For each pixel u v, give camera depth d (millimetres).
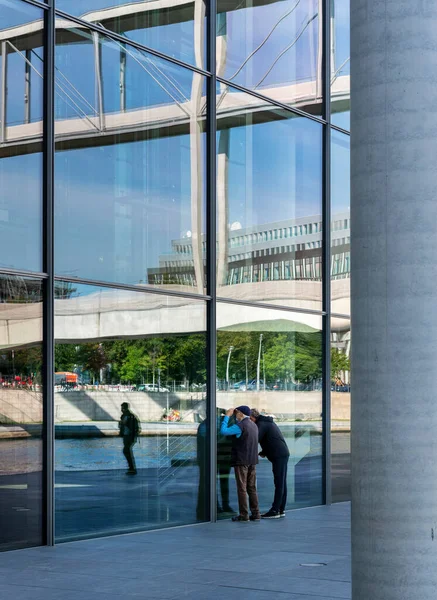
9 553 10227
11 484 10539
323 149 16531
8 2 10938
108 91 12195
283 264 15328
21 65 11055
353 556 4789
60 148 11453
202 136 13766
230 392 14008
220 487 13672
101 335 11844
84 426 11523
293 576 8688
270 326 14945
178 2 13414
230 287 14086
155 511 12523
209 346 13594
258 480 14555
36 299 11016
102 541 11203
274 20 15375
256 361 14578
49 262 11125
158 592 7930
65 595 7805
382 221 4668
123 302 12211
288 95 15680
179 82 13375
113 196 12164
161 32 13094
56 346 11188
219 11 14180
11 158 10844
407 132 4625
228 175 14195
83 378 11547
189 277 13344
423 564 4586
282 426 15172
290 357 15406
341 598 7656
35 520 10805
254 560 9633
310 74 16266
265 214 14992
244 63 14664
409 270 4613
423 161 4613
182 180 13344
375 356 4676
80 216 11672
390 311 4641
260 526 12758
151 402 12570
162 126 13047
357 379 4766
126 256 12305
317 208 16328
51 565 9367
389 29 4656
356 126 4797
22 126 11023
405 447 4605
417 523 4590
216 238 13852
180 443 13008
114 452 11938
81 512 11406
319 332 16203
